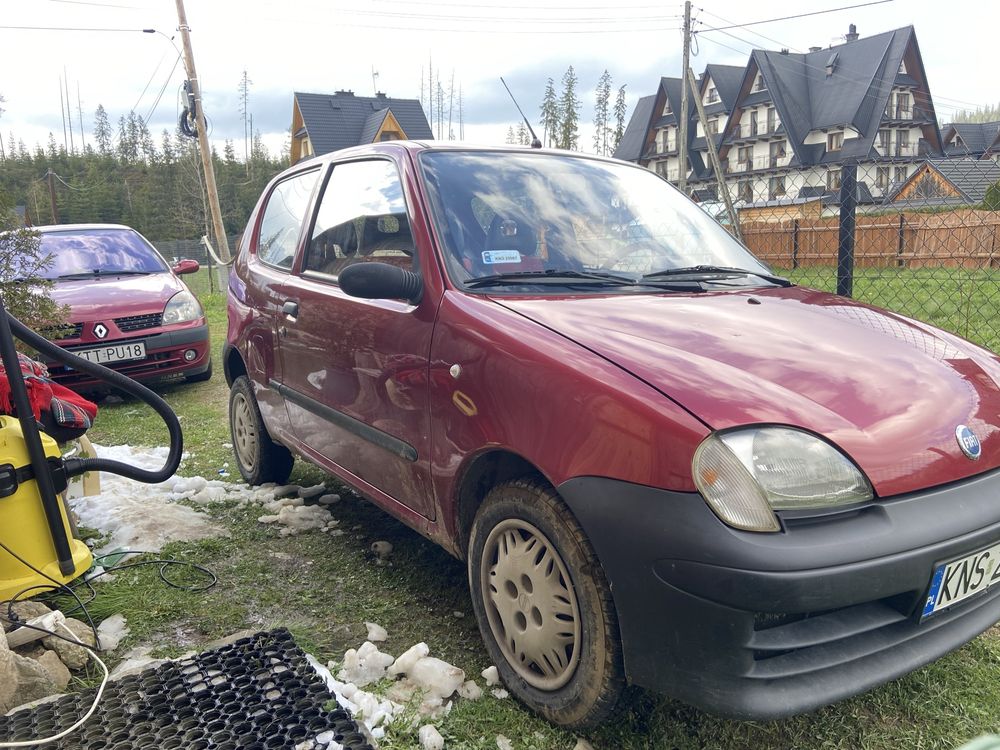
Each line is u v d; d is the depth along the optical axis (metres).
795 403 1.97
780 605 1.74
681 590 1.82
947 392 2.20
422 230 2.82
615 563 1.93
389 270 2.66
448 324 2.54
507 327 2.35
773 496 1.80
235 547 3.54
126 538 3.57
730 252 3.37
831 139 52.06
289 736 2.06
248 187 66.62
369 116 58.59
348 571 3.30
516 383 2.23
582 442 2.03
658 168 63.56
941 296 8.13
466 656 2.63
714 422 1.85
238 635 2.61
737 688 1.81
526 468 2.38
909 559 1.85
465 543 2.61
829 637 1.86
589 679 2.06
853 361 2.23
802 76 54.50
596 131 88.75
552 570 2.18
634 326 2.32
